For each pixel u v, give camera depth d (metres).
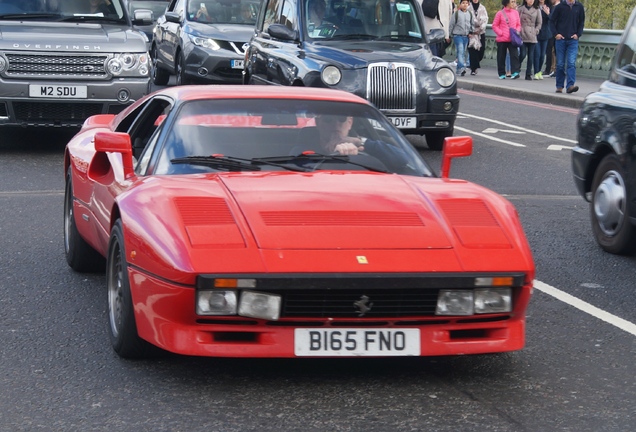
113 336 5.68
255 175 5.80
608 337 6.30
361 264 4.91
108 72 13.59
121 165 6.50
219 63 20.03
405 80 13.94
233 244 4.96
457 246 5.13
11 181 11.62
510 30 27.94
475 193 5.75
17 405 4.90
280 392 5.11
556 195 11.71
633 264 8.43
